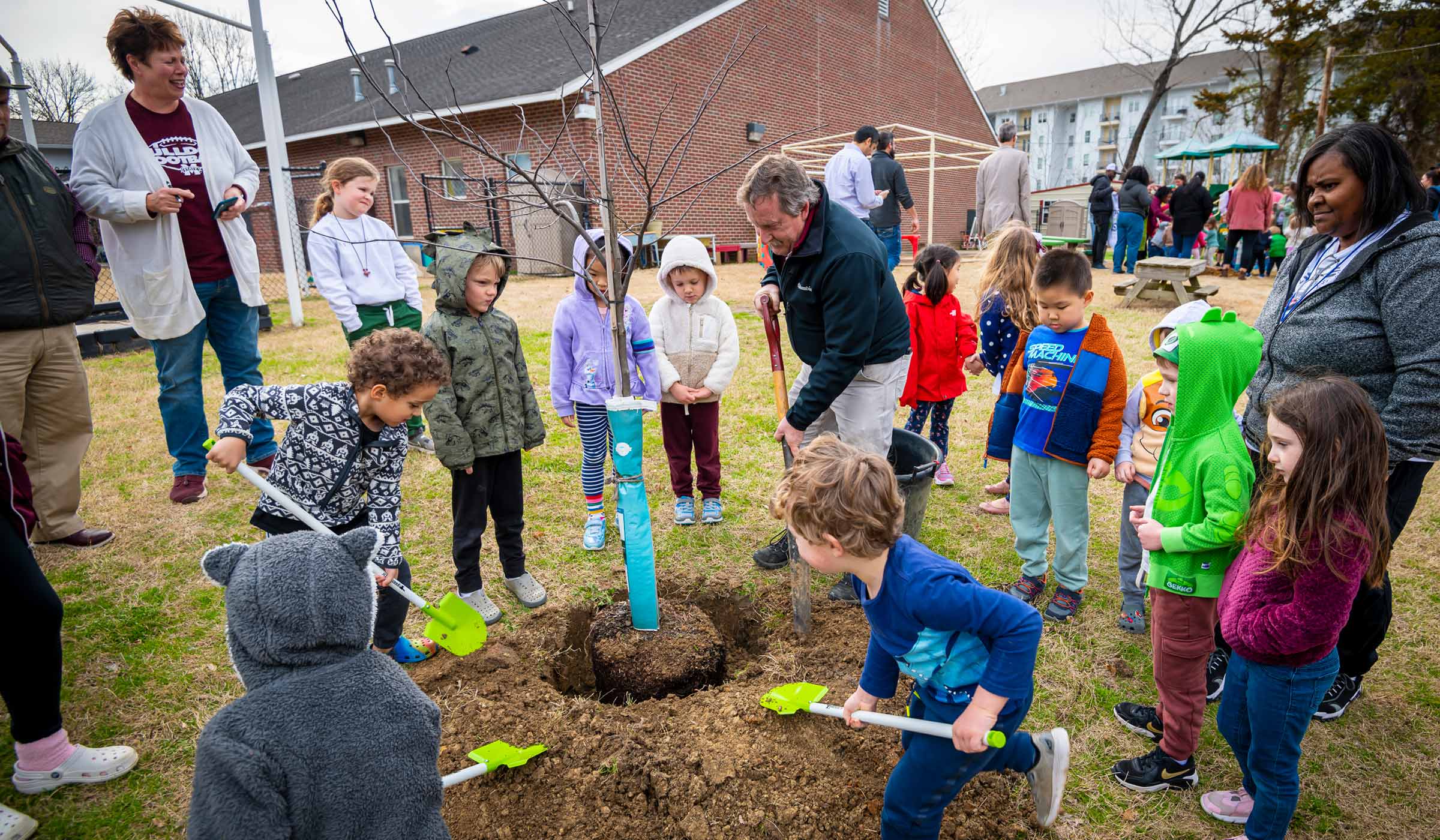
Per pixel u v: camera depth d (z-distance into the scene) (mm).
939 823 2104
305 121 20891
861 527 1847
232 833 1417
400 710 1631
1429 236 2154
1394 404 2238
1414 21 25891
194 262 4492
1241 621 2012
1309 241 2559
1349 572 1842
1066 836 2277
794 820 2285
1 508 2242
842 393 3412
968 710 1877
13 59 11836
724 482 4906
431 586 3689
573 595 3594
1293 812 2084
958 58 25641
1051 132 64312
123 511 4426
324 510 2582
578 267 3832
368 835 1564
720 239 17422
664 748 2514
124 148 4180
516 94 14734
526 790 2379
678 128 15938
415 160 17094
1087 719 2775
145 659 3098
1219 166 33906
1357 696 2838
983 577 3750
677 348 4176
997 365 4344
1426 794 2400
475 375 3158
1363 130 2254
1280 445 1905
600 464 4090
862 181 8055
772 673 2961
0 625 2246
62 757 2447
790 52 18781
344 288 4953
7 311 3531
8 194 3512
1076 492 3250
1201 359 2178
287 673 1540
